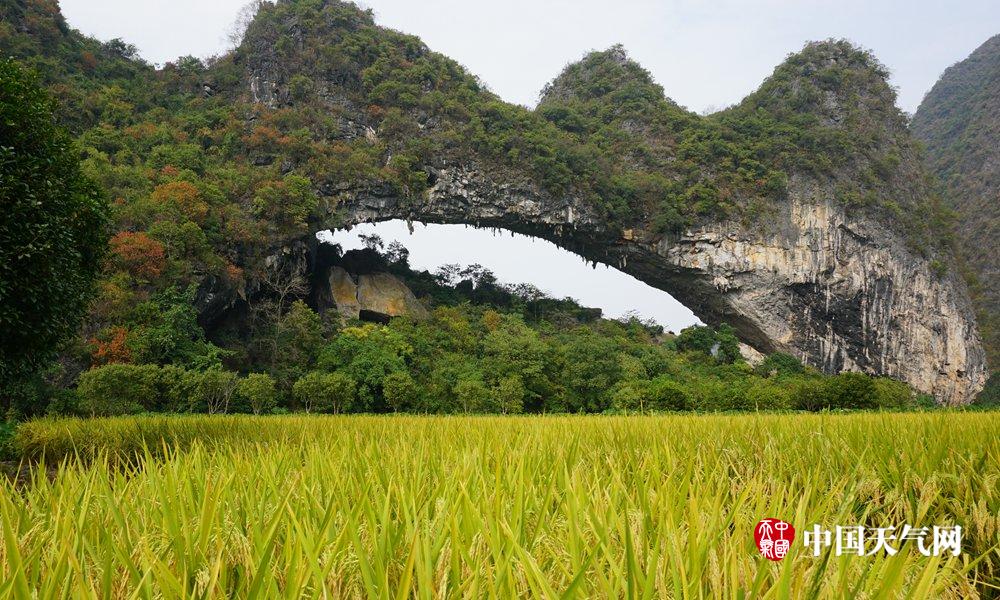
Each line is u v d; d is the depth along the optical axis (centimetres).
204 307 5412
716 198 8538
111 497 358
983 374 9256
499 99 8719
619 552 281
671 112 9856
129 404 3703
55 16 7275
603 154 9006
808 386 4766
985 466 495
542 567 265
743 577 248
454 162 7625
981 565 357
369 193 7181
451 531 257
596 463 491
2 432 1113
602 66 11000
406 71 8206
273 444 696
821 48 10444
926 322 8962
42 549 288
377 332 6166
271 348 5706
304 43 8125
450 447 621
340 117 7656
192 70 8112
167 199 5494
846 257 8712
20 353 1012
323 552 273
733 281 8462
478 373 5588
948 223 10200
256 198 6181
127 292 4716
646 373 6631
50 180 1005
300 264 6600
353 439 793
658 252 8344
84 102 6656
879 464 503
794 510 355
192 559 268
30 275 950
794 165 8981
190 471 448
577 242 8381
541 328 8000
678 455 612
